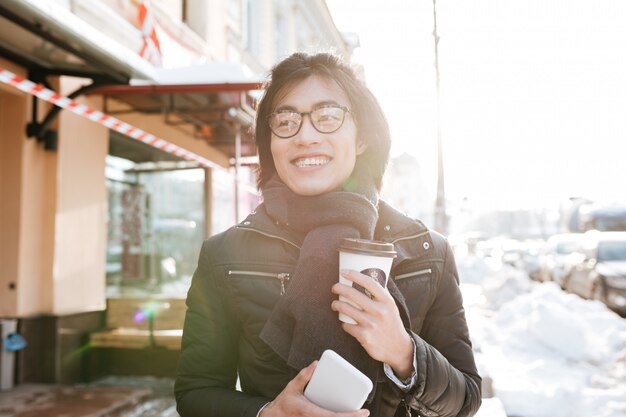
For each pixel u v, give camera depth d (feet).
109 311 20.06
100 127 19.75
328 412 3.23
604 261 36.55
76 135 18.28
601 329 22.49
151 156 25.04
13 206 16.40
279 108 4.36
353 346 3.75
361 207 4.12
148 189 25.45
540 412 12.40
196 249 29.45
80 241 18.49
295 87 4.38
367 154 4.66
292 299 3.85
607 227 49.57
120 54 13.48
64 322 17.39
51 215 17.25
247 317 4.26
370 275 3.54
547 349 19.88
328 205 4.14
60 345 17.16
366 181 4.52
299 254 4.25
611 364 18.11
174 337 18.69
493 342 20.86
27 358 16.56
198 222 29.60
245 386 4.30
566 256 48.29
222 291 4.47
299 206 4.27
